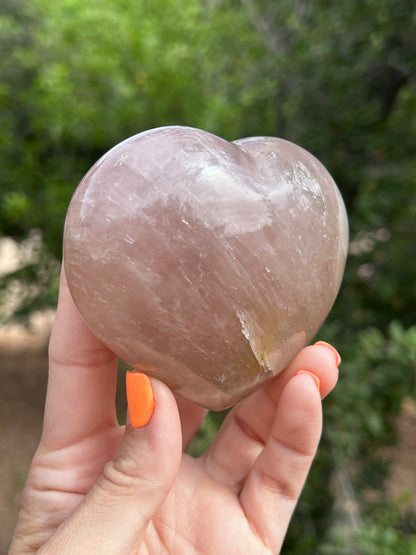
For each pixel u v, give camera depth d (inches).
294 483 6.9
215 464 7.6
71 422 6.7
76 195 5.3
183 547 6.6
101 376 6.8
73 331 6.6
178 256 5.0
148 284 5.0
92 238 5.0
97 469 6.7
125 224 5.0
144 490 5.3
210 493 7.2
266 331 5.4
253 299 5.2
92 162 20.6
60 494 6.5
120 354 5.5
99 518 5.2
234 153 5.5
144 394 5.3
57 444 6.7
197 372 5.4
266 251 5.2
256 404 7.6
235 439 7.7
